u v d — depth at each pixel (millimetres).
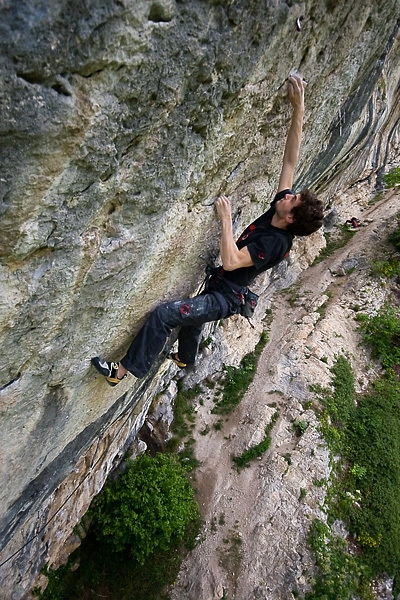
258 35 3021
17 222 2387
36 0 1764
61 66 2018
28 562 6859
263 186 5305
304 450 11070
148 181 3109
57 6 1830
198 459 11000
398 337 14414
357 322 15062
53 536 7277
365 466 11258
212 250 4746
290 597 8883
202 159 3537
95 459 7336
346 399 12555
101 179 2711
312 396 12281
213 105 3160
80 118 2246
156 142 2916
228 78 3082
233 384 12578
